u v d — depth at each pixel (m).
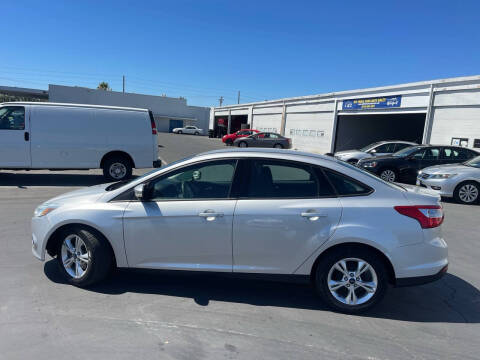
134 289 3.75
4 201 7.50
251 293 3.78
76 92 51.09
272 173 3.55
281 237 3.37
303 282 3.46
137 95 55.25
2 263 4.27
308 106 28.33
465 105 15.52
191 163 3.64
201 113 60.44
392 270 3.32
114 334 2.89
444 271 3.38
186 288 3.83
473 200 9.25
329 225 3.31
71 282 3.73
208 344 2.81
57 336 2.83
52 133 9.48
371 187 3.45
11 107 9.27
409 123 28.33
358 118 25.77
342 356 2.72
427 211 3.33
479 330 3.21
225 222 3.41
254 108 38.72
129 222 3.53
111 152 10.11
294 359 2.66
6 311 3.19
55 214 3.68
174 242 3.51
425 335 3.08
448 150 12.20
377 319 3.33
